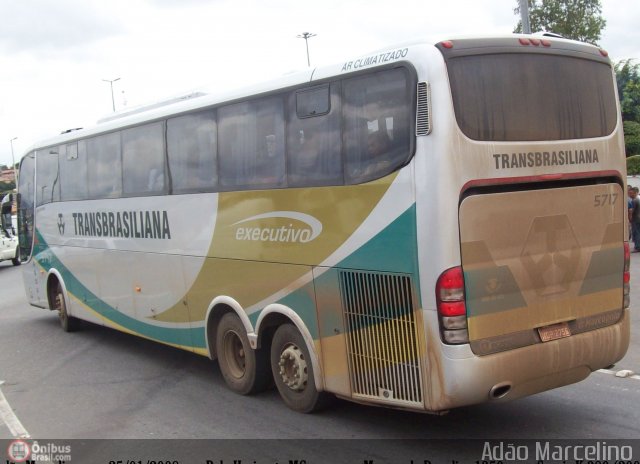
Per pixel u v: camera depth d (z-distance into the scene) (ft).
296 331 22.26
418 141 17.40
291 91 21.72
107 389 27.81
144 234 30.53
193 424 22.58
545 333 18.53
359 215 19.22
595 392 23.48
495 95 17.98
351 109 19.52
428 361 17.42
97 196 34.65
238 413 23.41
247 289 24.07
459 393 17.03
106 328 42.01
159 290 29.73
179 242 27.94
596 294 19.77
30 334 41.45
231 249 24.73
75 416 24.38
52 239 40.75
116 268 33.35
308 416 22.54
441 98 17.20
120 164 32.27
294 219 21.68
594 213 19.70
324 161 20.43
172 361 32.27
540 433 19.97
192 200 26.89
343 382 20.21
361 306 19.34
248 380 24.89
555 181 18.81
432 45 17.60
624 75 131.13
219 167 25.22
